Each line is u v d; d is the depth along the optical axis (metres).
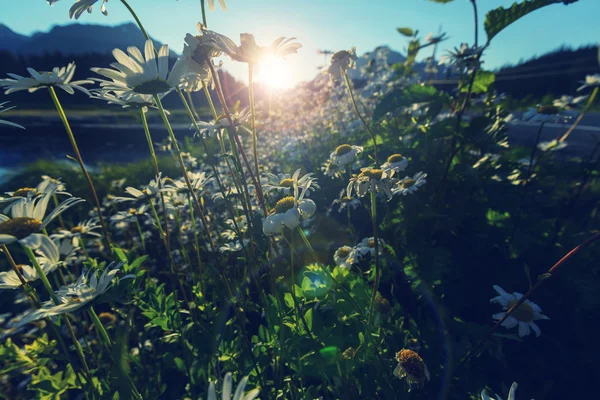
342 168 2.79
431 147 3.40
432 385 1.91
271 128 8.38
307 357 1.72
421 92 3.23
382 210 3.34
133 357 2.30
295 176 1.80
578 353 2.24
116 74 1.49
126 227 4.43
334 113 7.35
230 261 3.21
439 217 2.87
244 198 1.96
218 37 1.47
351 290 1.99
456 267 2.70
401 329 2.15
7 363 2.17
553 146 3.85
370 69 7.30
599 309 2.40
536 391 2.15
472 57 3.02
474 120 3.20
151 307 2.08
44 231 1.31
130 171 8.29
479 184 3.13
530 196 3.58
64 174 8.16
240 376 1.83
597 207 3.50
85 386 1.71
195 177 2.46
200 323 2.15
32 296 1.45
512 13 2.69
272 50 1.51
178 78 1.57
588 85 3.75
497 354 1.97
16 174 8.72
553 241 2.90
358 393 1.69
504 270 2.71
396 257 2.52
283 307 1.97
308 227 3.35
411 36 5.28
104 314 2.96
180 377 2.60
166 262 3.86
